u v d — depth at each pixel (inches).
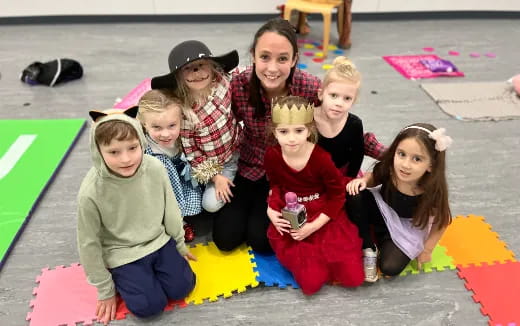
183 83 50.1
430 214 48.9
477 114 86.7
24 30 137.6
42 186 65.6
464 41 130.0
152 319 46.7
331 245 49.7
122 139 39.0
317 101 54.2
